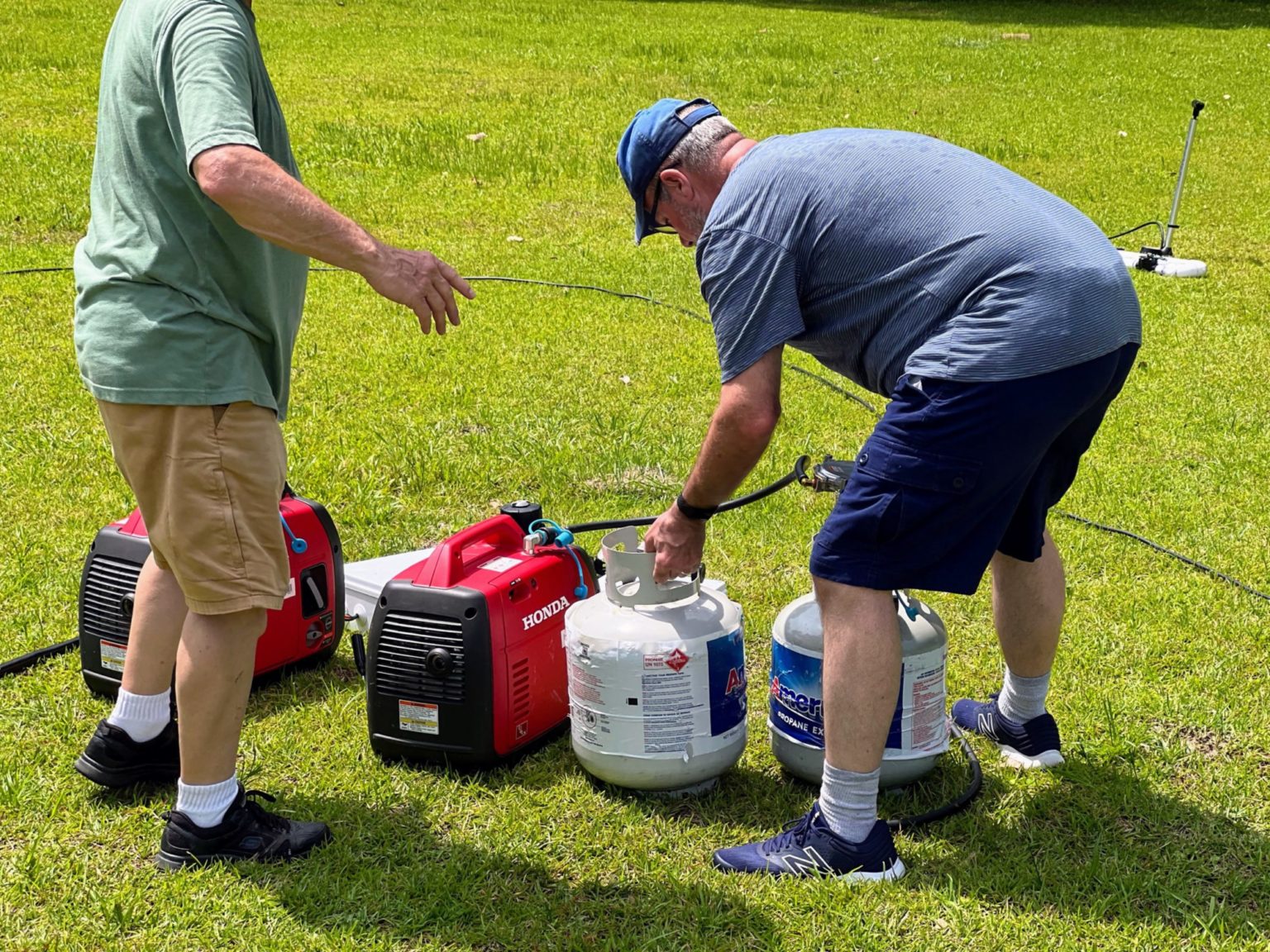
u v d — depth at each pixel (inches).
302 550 133.3
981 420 92.2
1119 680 134.0
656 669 108.2
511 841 108.3
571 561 125.0
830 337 99.7
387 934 96.6
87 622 127.8
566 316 270.2
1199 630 144.7
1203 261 326.0
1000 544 108.1
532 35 727.7
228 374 96.9
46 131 440.5
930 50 709.3
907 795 115.2
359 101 525.3
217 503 97.3
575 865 105.6
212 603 98.5
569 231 343.6
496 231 343.0
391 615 116.1
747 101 550.6
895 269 95.1
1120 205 387.5
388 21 763.4
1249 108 559.5
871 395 231.8
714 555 163.8
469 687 114.3
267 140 97.5
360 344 248.7
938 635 111.3
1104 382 95.5
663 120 104.0
